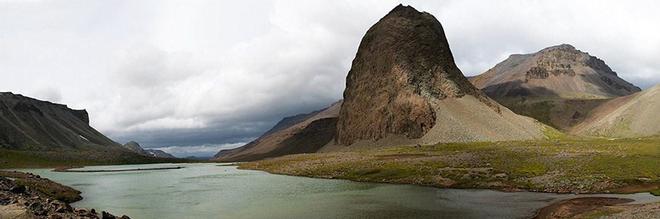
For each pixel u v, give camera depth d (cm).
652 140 16212
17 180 7825
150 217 5697
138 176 14462
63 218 3744
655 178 7712
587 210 5316
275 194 7881
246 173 14275
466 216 5422
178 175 14688
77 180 12650
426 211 5825
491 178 8844
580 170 8794
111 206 6719
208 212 6044
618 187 7325
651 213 4544
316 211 5953
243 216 5706
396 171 10712
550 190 7531
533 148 14188
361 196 7419
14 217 3556
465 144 18000
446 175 9562
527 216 5359
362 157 15075
